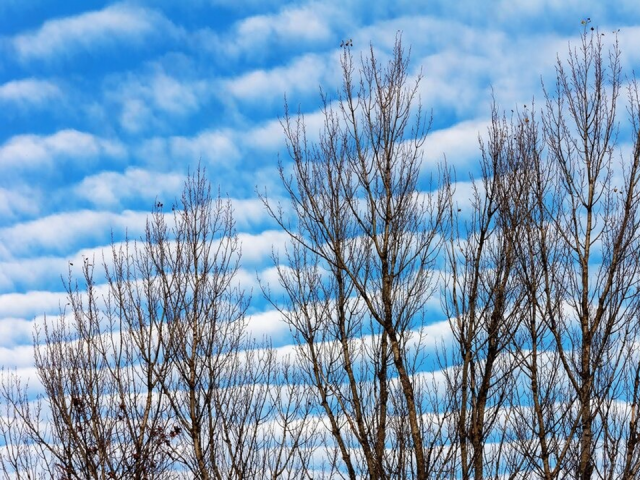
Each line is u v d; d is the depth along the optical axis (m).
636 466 11.80
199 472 12.62
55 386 13.37
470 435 11.96
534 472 12.09
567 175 13.14
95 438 12.93
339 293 13.95
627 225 12.79
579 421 12.44
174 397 13.18
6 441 13.32
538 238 12.89
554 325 12.56
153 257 14.02
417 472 11.74
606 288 12.60
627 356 12.43
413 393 12.23
